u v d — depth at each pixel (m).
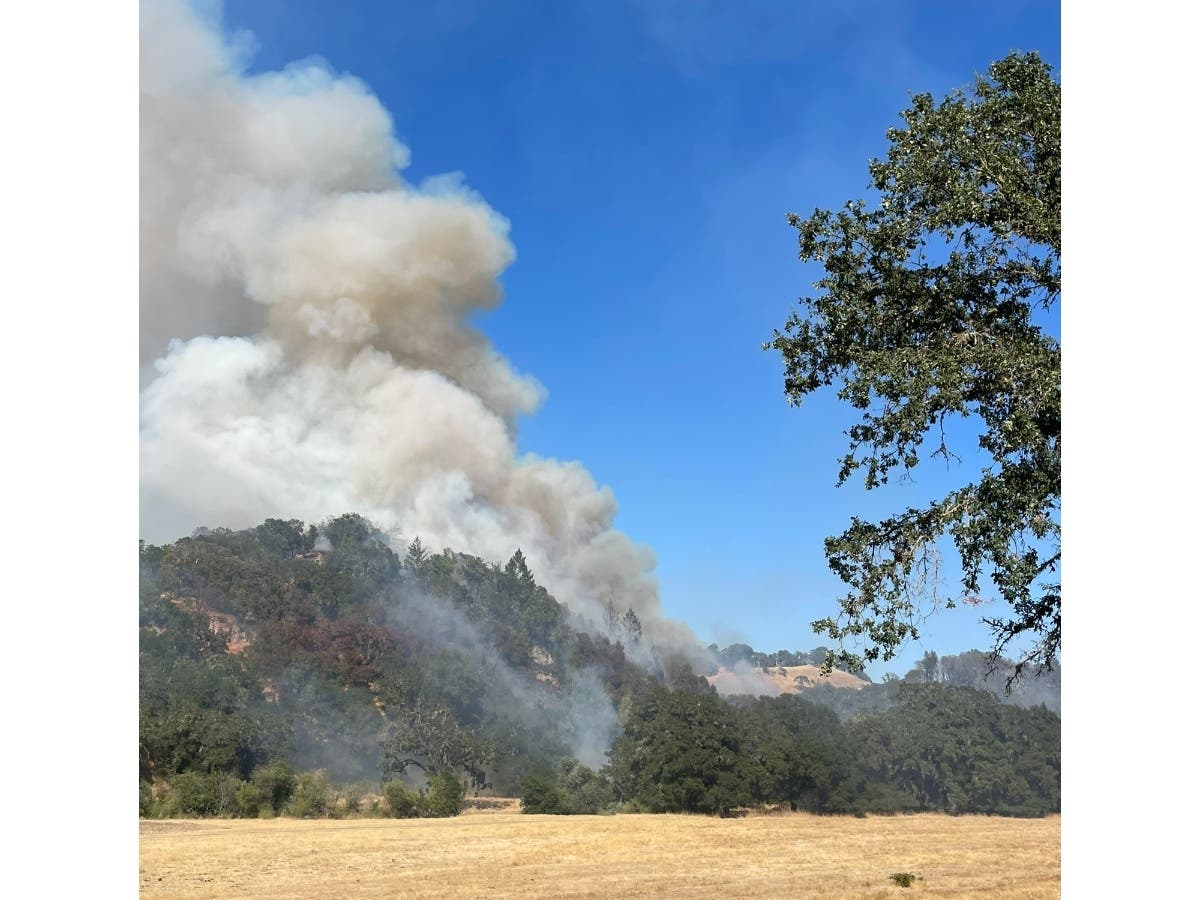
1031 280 13.62
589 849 60.72
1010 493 12.13
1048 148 13.28
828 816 92.50
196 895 41.31
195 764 86.88
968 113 13.72
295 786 84.06
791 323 15.34
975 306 14.11
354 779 102.12
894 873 49.47
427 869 50.94
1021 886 39.03
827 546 13.48
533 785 90.69
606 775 95.06
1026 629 12.88
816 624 13.22
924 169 13.70
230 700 101.31
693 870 51.47
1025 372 12.27
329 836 65.50
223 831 68.31
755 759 93.62
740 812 92.19
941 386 12.64
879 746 102.19
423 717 116.31
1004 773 98.25
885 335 14.48
